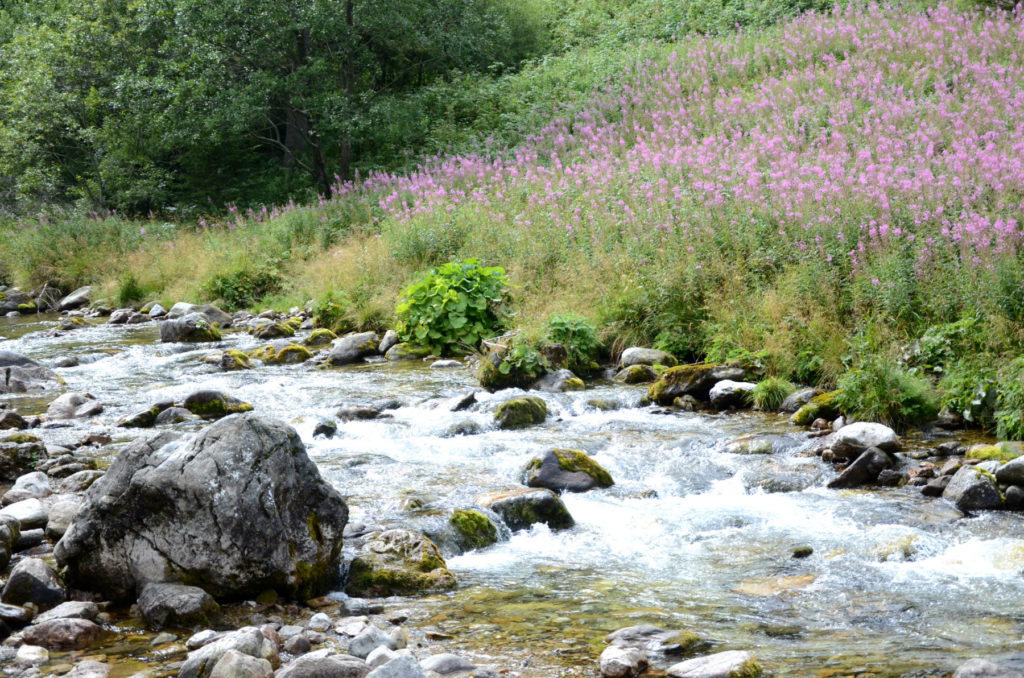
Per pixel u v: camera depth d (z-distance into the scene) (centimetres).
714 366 934
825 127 1602
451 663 381
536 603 466
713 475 693
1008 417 733
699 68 2116
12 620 439
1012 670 349
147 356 1279
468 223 1516
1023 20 1938
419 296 1238
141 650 414
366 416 894
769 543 552
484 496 622
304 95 2344
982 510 594
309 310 1560
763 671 372
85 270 2041
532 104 2342
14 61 2570
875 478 671
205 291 1762
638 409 912
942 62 1777
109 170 2472
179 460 473
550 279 1277
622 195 1445
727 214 1200
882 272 937
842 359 866
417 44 2427
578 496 656
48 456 727
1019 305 827
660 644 404
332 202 1944
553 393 971
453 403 920
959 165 1163
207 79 2231
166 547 466
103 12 2577
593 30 2850
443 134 2375
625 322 1126
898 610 444
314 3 2180
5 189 2678
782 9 2411
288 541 476
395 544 521
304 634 425
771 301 998
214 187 2661
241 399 977
